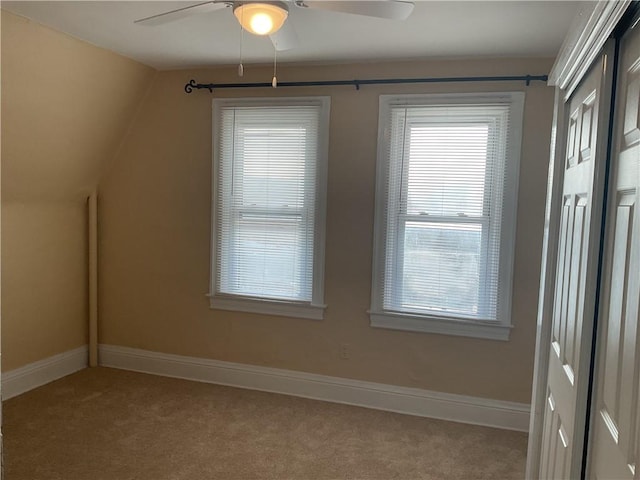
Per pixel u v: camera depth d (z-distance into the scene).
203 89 3.70
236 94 3.63
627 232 1.13
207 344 3.88
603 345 1.28
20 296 3.55
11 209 3.45
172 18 2.10
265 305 3.70
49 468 2.63
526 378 3.24
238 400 3.56
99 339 4.18
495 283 3.26
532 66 3.11
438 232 3.33
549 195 2.08
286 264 3.66
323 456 2.84
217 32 2.89
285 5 1.98
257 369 3.77
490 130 3.19
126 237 4.01
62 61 3.03
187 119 3.76
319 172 3.50
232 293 3.78
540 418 2.12
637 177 1.06
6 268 3.44
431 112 3.28
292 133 3.55
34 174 3.42
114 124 3.74
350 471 2.70
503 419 3.28
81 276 4.05
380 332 3.49
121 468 2.65
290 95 3.52
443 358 3.38
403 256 3.40
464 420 3.35
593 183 1.35
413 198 3.36
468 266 3.29
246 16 1.96
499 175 3.20
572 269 1.63
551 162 2.08
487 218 3.23
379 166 3.38
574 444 1.39
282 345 3.70
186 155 3.79
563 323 1.74
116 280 4.07
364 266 3.47
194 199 3.81
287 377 3.70
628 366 1.06
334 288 3.54
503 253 3.22
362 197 3.44
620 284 1.15
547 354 2.08
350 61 3.36
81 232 4.02
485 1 2.32
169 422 3.19
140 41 3.07
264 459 2.79
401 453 2.90
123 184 3.97
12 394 3.52
